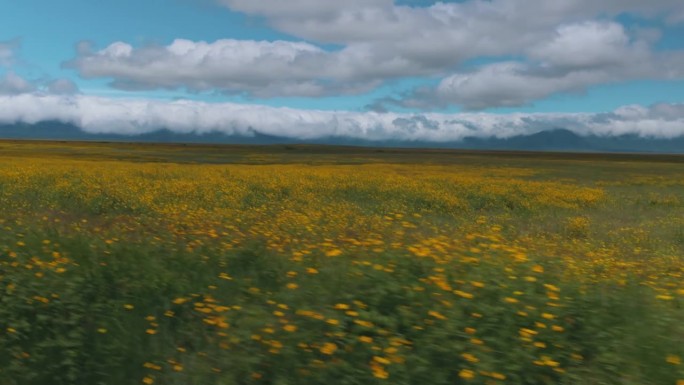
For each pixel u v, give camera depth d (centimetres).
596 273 716
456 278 498
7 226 788
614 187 3391
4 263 566
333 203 1658
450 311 434
